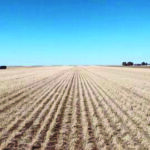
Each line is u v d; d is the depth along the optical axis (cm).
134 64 17112
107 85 2641
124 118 1088
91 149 698
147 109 1302
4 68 9556
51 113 1188
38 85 2588
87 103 1488
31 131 877
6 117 1099
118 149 695
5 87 2286
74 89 2259
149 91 2092
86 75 4803
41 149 696
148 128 927
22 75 4456
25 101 1549
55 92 2025
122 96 1795
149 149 697
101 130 894
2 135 828
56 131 877
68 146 721
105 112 1218
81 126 948
